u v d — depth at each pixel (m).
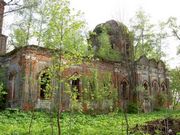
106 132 18.08
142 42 41.66
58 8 14.73
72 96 16.70
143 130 18.62
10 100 27.50
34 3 16.61
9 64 28.92
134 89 33.34
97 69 31.62
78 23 14.89
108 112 30.12
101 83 31.44
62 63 14.90
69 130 18.27
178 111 32.72
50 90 15.79
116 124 21.61
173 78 38.16
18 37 33.53
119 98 32.19
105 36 37.59
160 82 37.97
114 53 35.00
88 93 29.27
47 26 15.16
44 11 16.34
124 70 33.75
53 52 15.15
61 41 14.77
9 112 23.41
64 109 26.84
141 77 35.19
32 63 26.44
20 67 26.78
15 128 17.91
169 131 18.11
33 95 25.97
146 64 36.31
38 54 26.95
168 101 37.75
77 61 15.20
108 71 32.66
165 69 39.12
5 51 34.88
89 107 28.77
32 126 19.06
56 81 15.40
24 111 24.86
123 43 23.42
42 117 23.27
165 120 20.84
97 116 26.67
